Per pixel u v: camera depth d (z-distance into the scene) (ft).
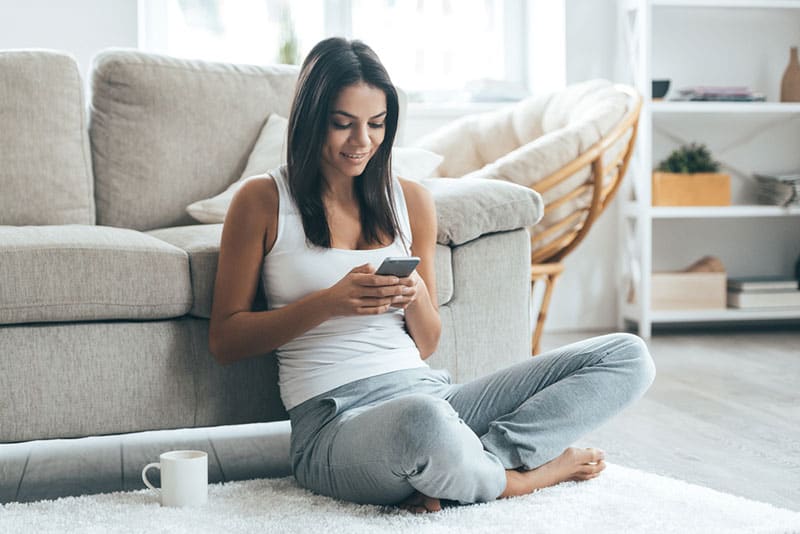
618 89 11.84
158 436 8.30
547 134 10.96
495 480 5.86
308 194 6.31
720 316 14.65
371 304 5.96
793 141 15.88
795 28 15.84
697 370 11.64
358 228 6.50
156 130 8.60
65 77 8.45
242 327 6.23
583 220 11.41
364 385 6.11
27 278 6.36
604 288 15.35
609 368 6.31
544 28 15.07
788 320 15.89
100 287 6.50
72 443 8.04
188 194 8.64
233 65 9.09
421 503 5.75
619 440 8.31
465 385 6.49
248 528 5.41
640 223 14.47
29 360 6.42
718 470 7.36
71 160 8.33
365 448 5.63
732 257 15.85
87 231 6.83
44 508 5.83
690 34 15.57
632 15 14.73
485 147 12.37
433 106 14.42
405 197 6.76
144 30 13.43
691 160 14.87
